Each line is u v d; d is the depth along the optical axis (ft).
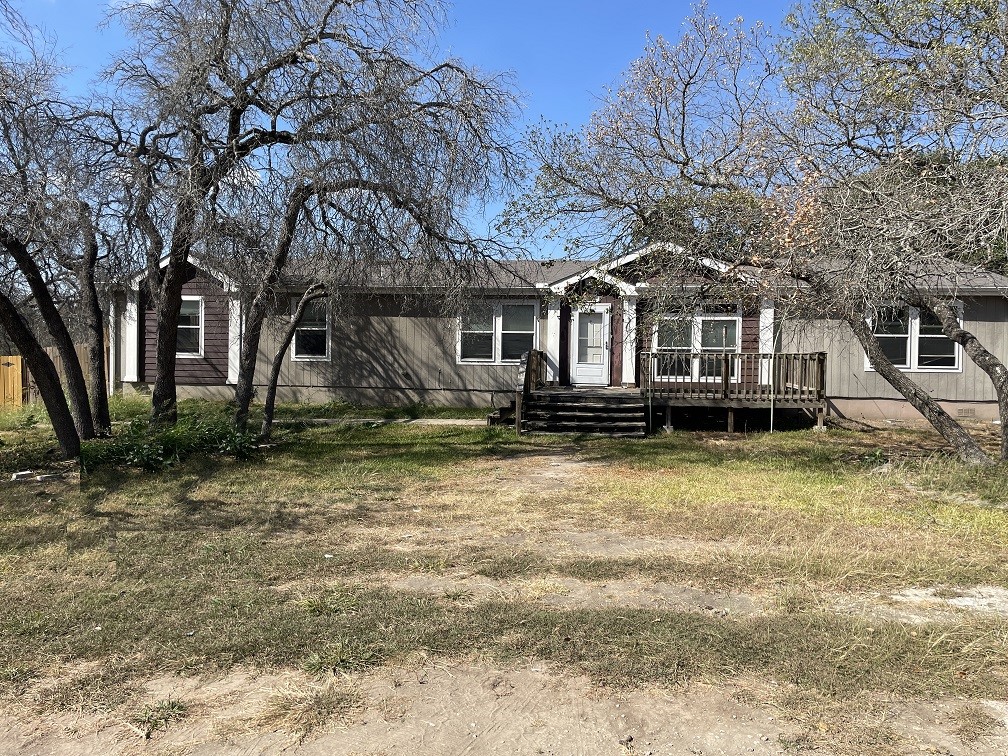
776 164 31.63
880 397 54.60
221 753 10.02
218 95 34.63
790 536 21.11
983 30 29.68
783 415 53.83
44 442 42.09
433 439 44.80
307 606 15.20
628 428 47.03
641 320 46.09
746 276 31.81
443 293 44.16
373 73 34.91
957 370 53.98
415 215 37.58
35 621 14.38
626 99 36.99
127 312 59.67
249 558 18.84
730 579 17.16
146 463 33.24
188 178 31.99
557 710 11.14
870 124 33.42
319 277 41.86
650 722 10.80
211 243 36.04
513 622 14.35
